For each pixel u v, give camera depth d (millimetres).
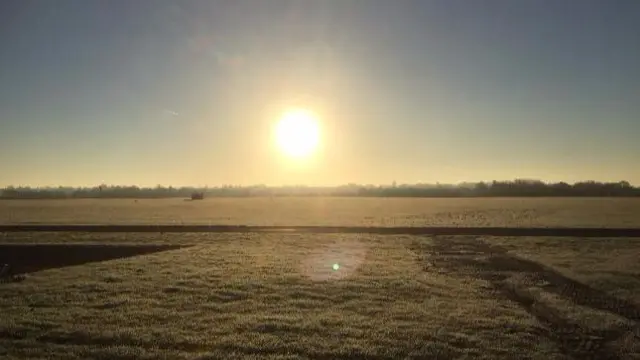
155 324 14180
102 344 12492
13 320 14414
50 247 32750
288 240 37688
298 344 12469
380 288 19312
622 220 60719
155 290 18734
